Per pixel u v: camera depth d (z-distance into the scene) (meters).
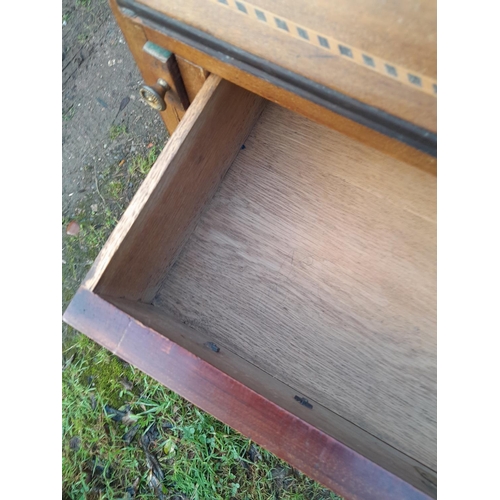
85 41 1.60
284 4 0.51
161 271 0.77
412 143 0.50
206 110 0.65
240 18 0.53
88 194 1.49
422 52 0.47
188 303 0.78
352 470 0.50
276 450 0.53
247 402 0.53
